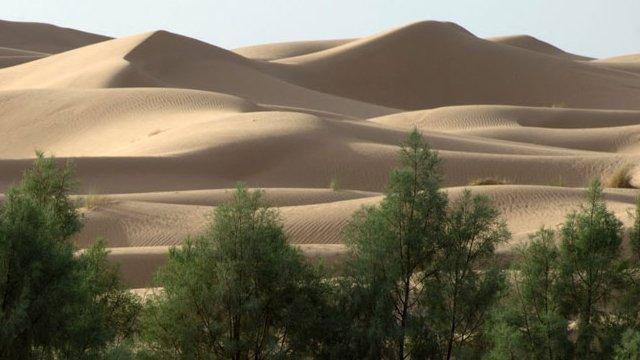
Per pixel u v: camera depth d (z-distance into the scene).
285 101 197.00
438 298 24.84
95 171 86.19
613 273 23.86
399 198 25.66
